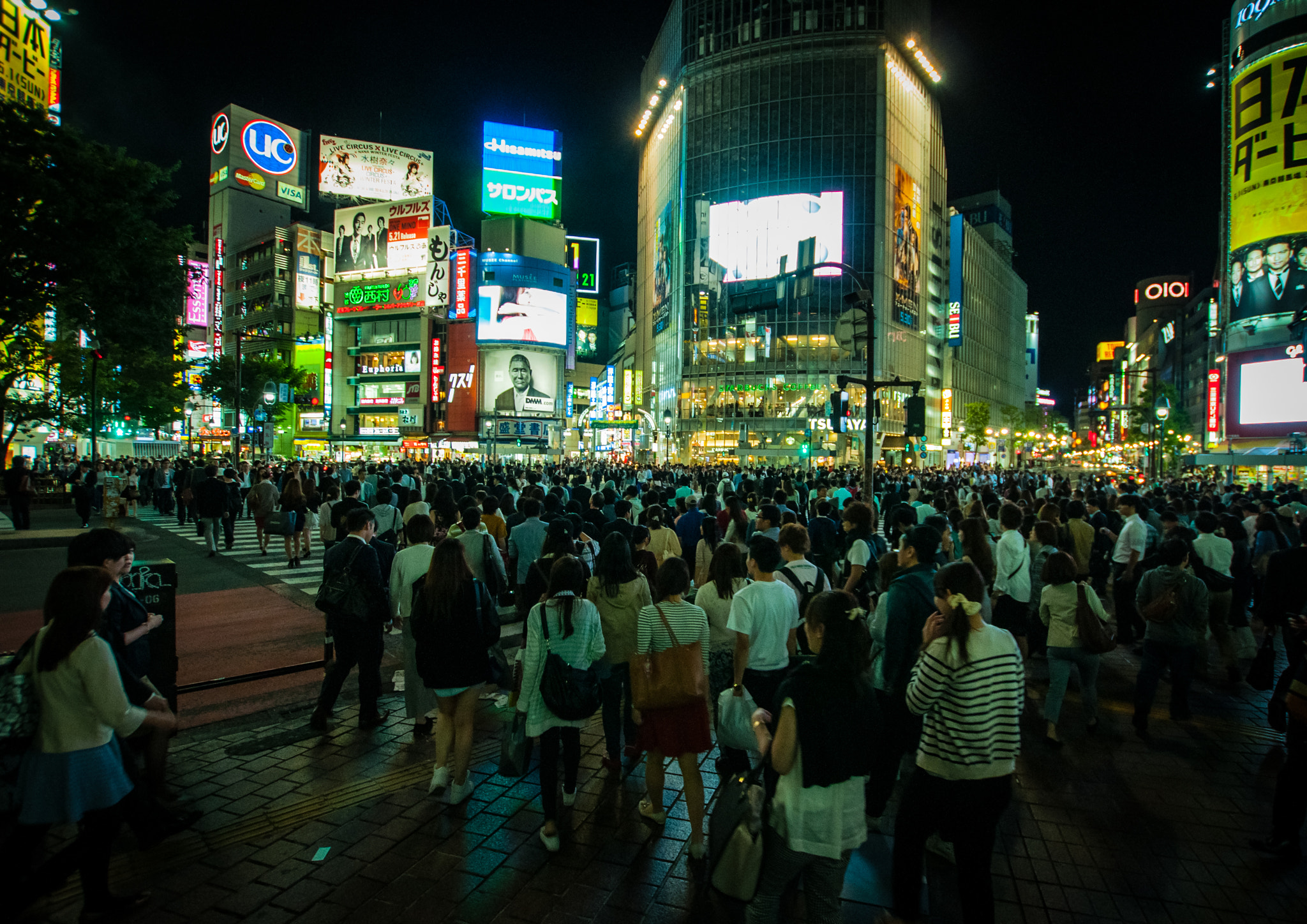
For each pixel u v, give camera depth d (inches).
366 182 3240.7
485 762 211.0
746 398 2746.1
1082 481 1007.6
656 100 3312.0
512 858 158.1
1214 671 318.3
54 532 359.3
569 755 181.5
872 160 2694.4
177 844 161.3
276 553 611.2
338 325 2982.3
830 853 108.0
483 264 2783.0
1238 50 1877.5
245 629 354.6
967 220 4901.6
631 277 5413.4
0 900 125.1
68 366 1053.2
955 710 119.7
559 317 2886.3
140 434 2194.9
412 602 208.1
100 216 585.9
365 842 163.6
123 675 142.8
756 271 2753.4
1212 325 2162.9
